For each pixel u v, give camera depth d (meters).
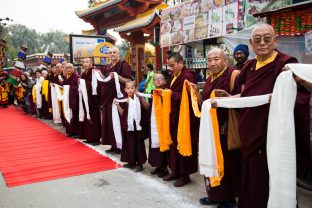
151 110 4.14
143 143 4.62
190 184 4.00
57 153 5.73
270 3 5.02
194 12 6.55
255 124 2.51
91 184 4.11
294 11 3.83
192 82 3.69
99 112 6.45
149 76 6.82
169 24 7.35
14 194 3.82
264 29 2.42
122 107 5.36
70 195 3.76
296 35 3.94
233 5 5.55
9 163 5.13
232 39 5.06
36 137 7.30
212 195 3.17
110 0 15.06
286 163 2.26
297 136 2.40
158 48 10.27
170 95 3.81
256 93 2.50
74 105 6.72
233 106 2.59
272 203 2.29
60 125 9.03
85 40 12.15
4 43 19.44
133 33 13.13
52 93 7.95
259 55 2.49
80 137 6.78
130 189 3.90
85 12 16.61
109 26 16.42
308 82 2.22
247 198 2.65
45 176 4.43
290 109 2.27
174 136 3.80
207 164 2.81
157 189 3.87
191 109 3.59
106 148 6.11
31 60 35.38
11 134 7.69
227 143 3.02
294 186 2.26
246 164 2.63
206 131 2.81
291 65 2.30
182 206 3.36
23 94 12.09
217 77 3.16
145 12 14.59
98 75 5.62
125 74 5.44
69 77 6.84
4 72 14.38
